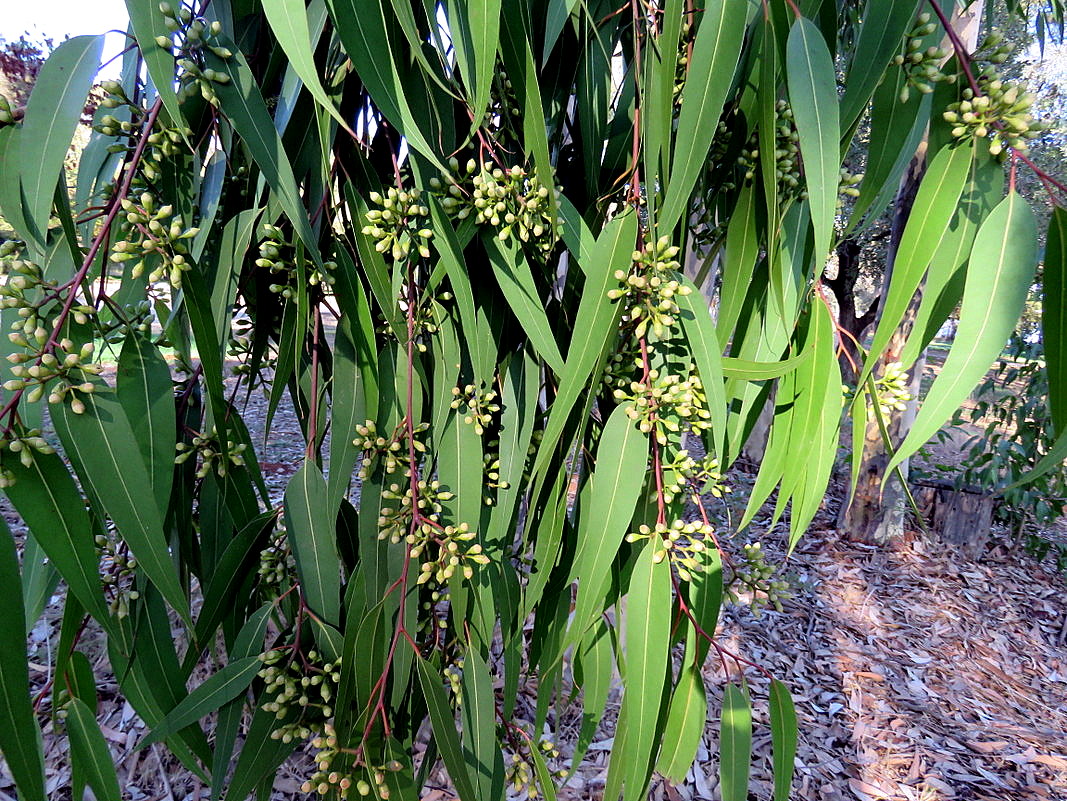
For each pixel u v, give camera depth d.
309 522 0.47
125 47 0.39
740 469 2.84
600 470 0.45
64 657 0.44
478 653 0.50
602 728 1.20
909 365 0.42
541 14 0.48
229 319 0.45
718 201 0.55
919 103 0.42
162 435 0.39
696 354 0.42
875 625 1.76
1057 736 1.37
